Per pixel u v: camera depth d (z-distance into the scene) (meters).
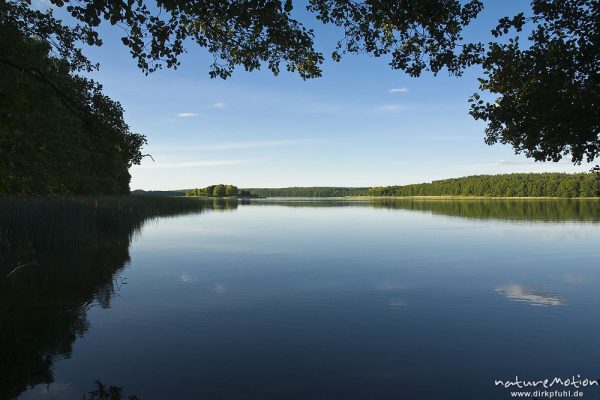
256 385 5.65
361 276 12.77
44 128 16.52
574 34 5.41
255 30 6.64
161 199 59.03
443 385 5.68
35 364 6.27
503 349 6.90
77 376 5.92
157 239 22.56
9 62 6.07
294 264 14.87
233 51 7.49
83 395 5.39
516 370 6.14
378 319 8.47
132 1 5.31
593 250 18.14
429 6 5.92
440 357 6.59
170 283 11.70
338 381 5.78
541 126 5.43
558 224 30.98
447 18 6.15
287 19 6.67
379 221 36.41
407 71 6.80
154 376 5.91
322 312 8.92
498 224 31.69
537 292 10.71
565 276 12.74
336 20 7.09
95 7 5.20
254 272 13.41
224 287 11.27
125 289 10.96
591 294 10.44
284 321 8.33
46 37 8.82
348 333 7.64
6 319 8.35
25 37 8.80
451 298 10.09
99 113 9.17
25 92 4.18
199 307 9.29
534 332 7.70
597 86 5.13
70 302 9.63
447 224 32.31
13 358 6.47
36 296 10.14
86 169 25.47
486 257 16.42
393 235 24.70
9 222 15.27
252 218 41.47
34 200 18.36
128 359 6.46
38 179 17.00
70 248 17.73
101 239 21.11
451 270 13.73
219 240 22.27
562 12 5.38
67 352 6.73
